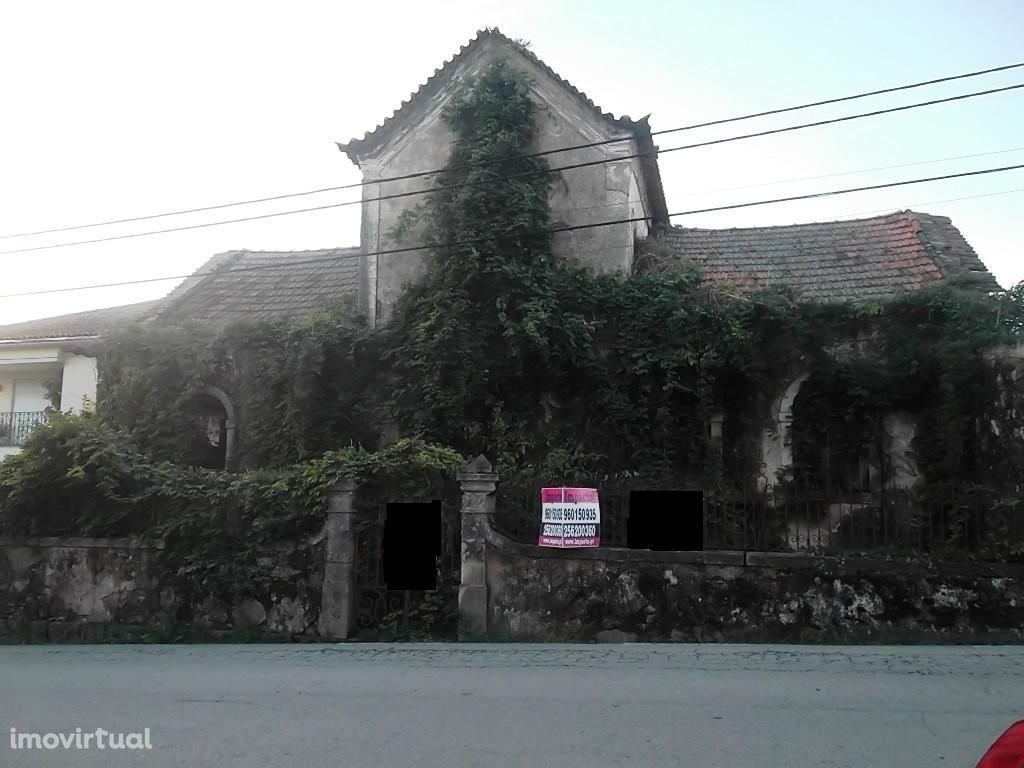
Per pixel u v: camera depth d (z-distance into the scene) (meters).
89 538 13.17
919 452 14.46
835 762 5.69
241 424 17.09
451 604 12.00
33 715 7.43
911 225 18.48
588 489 11.91
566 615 11.56
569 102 17.20
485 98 16.73
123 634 12.69
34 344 20.88
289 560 12.40
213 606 12.61
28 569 13.34
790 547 11.83
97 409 17.67
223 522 12.74
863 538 11.55
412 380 15.83
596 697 7.77
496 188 16.00
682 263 17.25
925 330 14.56
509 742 6.26
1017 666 9.17
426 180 17.52
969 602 10.88
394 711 7.32
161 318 19.08
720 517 11.83
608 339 15.73
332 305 17.86
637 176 18.22
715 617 11.31
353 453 12.83
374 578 12.29
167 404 17.30
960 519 11.34
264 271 21.20
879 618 11.01
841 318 14.88
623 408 15.27
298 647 11.54
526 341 15.30
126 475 13.38
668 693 7.91
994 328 13.44
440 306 15.59
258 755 6.06
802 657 9.88
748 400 15.19
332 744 6.30
